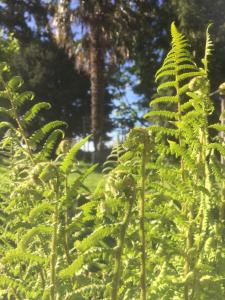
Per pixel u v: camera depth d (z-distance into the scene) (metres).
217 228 1.05
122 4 10.15
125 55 10.88
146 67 12.45
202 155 1.05
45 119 17.33
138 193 0.97
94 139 9.80
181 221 1.03
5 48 6.91
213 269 1.03
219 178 1.06
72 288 1.03
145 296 0.94
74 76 17.78
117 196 0.88
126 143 0.91
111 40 10.29
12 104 1.17
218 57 8.98
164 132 1.06
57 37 10.55
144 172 0.92
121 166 0.95
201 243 1.01
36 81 17.36
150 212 1.03
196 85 1.07
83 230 1.10
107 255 1.04
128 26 10.38
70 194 0.97
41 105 1.17
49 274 1.06
